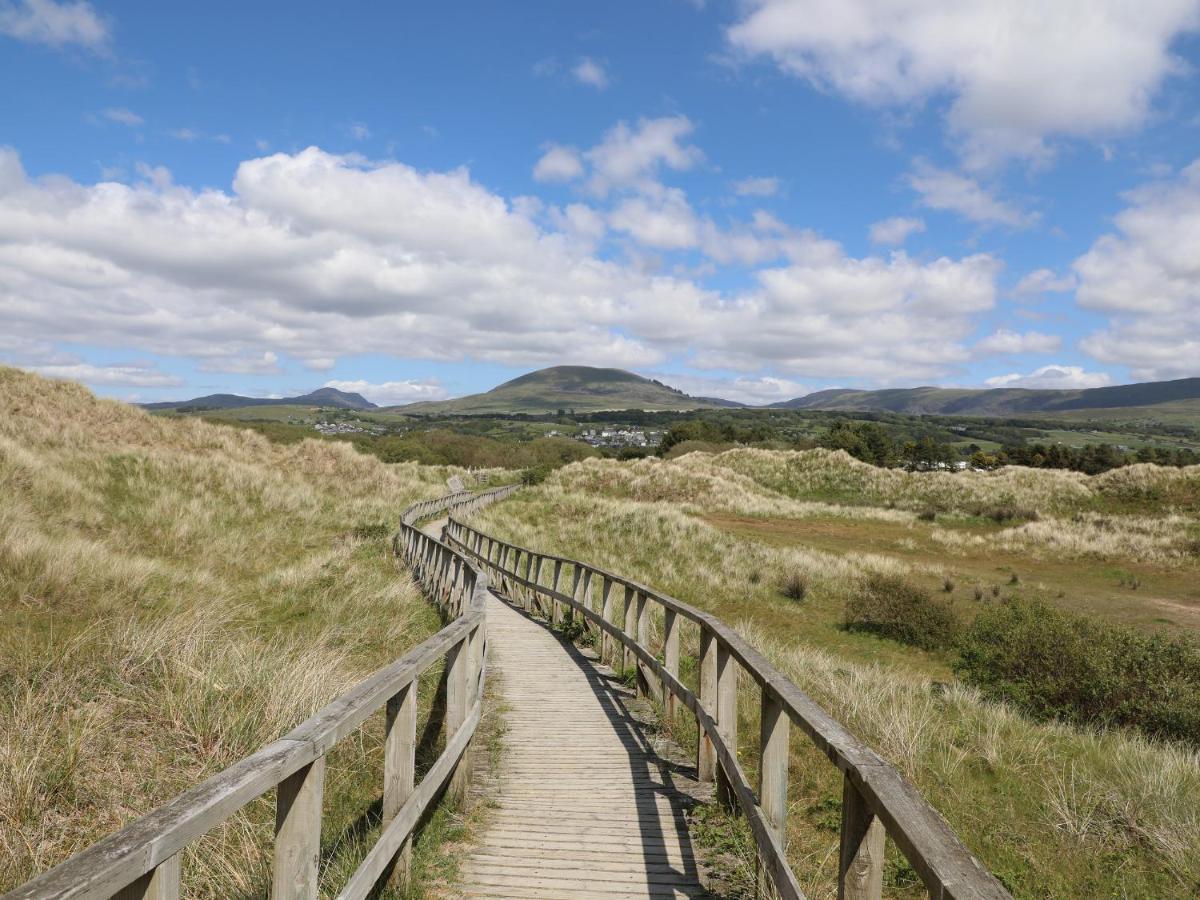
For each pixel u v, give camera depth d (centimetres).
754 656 390
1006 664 1067
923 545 2881
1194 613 1884
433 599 1309
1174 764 657
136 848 157
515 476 5928
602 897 381
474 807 505
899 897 441
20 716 499
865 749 228
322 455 3453
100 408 2752
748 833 426
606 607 998
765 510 3494
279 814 244
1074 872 480
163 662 641
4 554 974
